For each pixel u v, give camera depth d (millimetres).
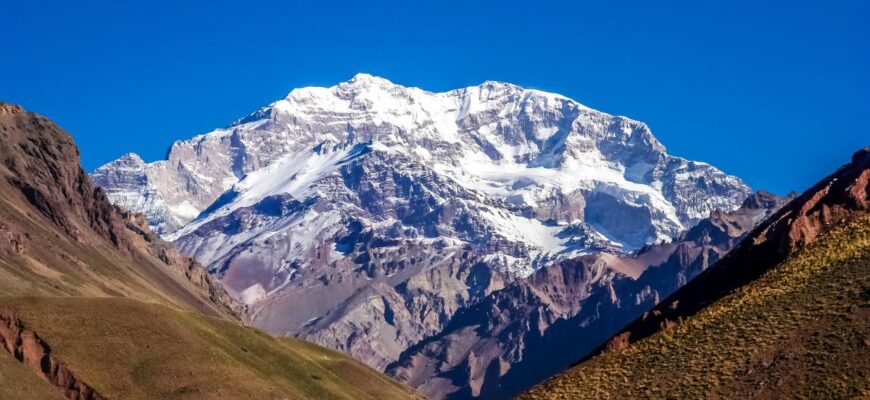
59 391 164125
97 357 171000
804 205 137625
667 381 114312
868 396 96812
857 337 105188
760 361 109438
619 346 134625
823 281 118438
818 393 100438
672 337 123188
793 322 113125
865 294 111375
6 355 163375
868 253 119625
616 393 117062
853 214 131375
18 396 155875
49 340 169500
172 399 170125
